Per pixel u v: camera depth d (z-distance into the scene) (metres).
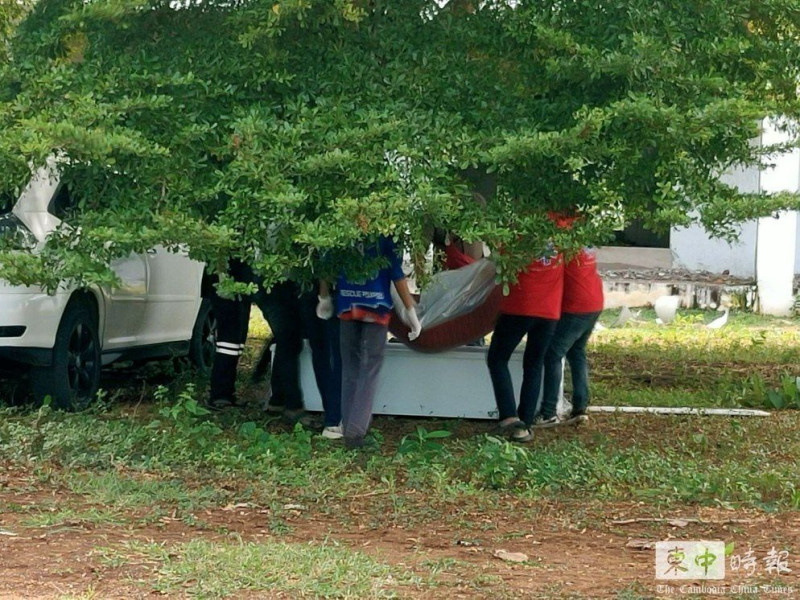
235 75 7.57
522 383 9.02
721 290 18.52
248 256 7.46
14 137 7.07
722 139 7.54
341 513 6.76
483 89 7.64
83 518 6.36
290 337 9.12
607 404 10.62
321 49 7.64
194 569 5.41
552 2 7.71
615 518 6.80
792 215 18.12
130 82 7.50
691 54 7.69
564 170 7.51
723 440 9.03
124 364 11.84
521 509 6.95
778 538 6.34
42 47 7.95
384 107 7.50
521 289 8.48
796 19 7.94
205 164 7.55
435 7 7.79
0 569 5.43
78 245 7.54
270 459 7.71
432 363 9.42
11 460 7.56
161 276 10.65
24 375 9.70
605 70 7.24
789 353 13.59
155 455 7.77
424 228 7.65
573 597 5.20
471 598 5.16
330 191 7.31
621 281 18.94
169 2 7.73
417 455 7.91
